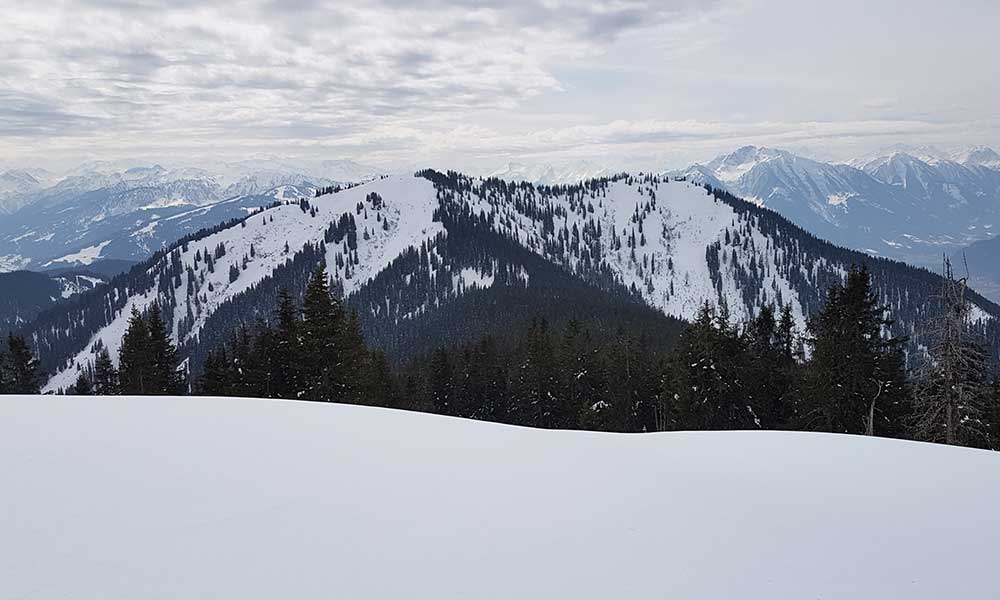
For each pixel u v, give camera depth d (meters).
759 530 4.65
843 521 4.96
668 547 4.21
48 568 3.31
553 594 3.44
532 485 5.43
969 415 19.84
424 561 3.76
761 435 8.72
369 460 5.82
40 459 5.12
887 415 22.95
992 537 4.71
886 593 3.74
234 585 3.27
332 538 3.99
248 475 5.11
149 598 3.07
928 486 6.05
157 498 4.45
